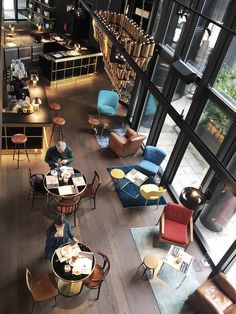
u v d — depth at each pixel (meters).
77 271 4.84
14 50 11.32
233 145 5.16
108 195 7.25
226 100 5.41
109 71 6.16
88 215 6.66
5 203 6.52
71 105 10.30
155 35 7.70
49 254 5.36
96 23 5.63
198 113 6.10
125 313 5.11
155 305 5.31
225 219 6.43
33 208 6.52
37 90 8.75
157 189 6.91
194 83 6.10
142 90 8.71
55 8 13.95
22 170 7.38
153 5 7.54
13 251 5.68
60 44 12.07
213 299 5.02
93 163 8.09
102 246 6.08
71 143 8.62
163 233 6.04
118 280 5.56
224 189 5.96
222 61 5.37
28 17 15.05
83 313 4.99
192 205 3.62
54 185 6.25
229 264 5.48
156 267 5.56
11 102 8.04
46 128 8.96
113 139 8.29
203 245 6.36
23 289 5.14
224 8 5.50
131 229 6.55
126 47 4.54
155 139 8.23
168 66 7.76
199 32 6.12
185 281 5.78
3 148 7.63
